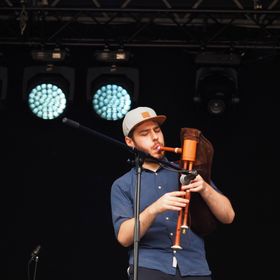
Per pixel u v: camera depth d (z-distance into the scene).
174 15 12.59
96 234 13.04
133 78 12.30
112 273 12.95
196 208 8.08
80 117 13.02
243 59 12.77
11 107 13.19
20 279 13.00
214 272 12.91
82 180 13.14
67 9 11.84
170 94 13.11
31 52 12.19
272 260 12.91
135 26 12.43
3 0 12.26
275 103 13.12
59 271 12.98
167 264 8.05
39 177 13.16
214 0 12.80
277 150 13.09
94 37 12.40
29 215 13.11
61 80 12.27
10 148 13.23
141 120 8.26
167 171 8.34
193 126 13.09
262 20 12.56
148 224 7.81
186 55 13.10
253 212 13.02
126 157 13.11
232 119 13.09
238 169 13.08
